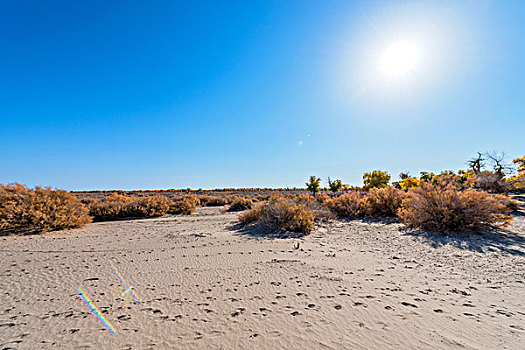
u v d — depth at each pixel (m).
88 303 3.44
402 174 33.47
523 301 3.27
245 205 20.47
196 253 6.16
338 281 4.11
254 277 4.38
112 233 9.33
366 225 10.20
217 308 3.23
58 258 5.80
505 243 6.35
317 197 16.58
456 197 7.88
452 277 4.23
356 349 2.29
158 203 16.50
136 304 3.39
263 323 2.81
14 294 3.76
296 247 6.63
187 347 2.40
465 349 2.25
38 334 2.67
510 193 21.53
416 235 7.70
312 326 2.72
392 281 4.09
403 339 2.43
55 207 10.14
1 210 9.29
